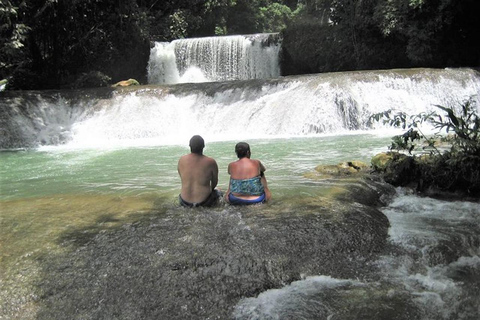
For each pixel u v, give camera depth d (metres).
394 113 12.15
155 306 2.98
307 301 3.03
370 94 12.42
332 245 3.70
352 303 3.00
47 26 18.88
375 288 3.19
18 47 15.68
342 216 4.22
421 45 16.92
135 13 21.92
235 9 37.66
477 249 3.82
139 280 3.23
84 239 3.93
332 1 22.14
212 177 4.91
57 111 13.94
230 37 22.62
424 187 5.59
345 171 6.30
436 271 3.46
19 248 3.78
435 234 3.97
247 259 3.46
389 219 4.41
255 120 12.74
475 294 3.12
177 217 4.40
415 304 2.99
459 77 12.70
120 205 5.06
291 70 22.66
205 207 4.75
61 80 19.38
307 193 5.17
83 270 3.38
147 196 5.50
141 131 13.22
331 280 3.31
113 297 3.07
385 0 17.62
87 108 14.02
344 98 12.15
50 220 4.52
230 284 3.21
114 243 3.79
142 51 22.48
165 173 7.27
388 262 3.55
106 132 13.30
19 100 13.61
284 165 7.36
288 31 22.36
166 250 3.60
